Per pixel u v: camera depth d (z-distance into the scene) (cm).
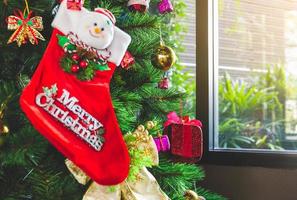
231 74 174
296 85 168
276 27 173
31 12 106
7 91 105
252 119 170
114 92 116
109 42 107
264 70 174
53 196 107
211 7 162
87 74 106
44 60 104
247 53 176
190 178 124
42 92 103
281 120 168
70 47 105
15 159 100
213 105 163
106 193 106
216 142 164
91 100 106
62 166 112
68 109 104
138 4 119
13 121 108
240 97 172
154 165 114
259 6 175
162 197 110
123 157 105
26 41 106
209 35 160
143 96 122
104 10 108
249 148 165
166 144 117
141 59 119
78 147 103
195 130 120
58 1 111
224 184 153
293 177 143
